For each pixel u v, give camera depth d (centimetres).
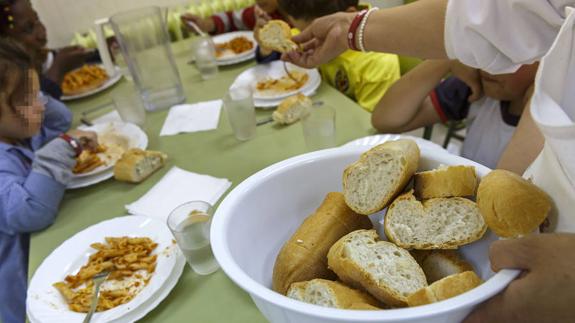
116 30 135
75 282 74
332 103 123
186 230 70
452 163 46
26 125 114
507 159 71
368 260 40
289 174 53
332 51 88
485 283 34
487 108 115
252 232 50
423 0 69
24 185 95
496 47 57
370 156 45
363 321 31
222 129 119
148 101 140
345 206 49
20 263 106
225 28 220
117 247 79
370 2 145
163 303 68
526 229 36
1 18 155
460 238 42
